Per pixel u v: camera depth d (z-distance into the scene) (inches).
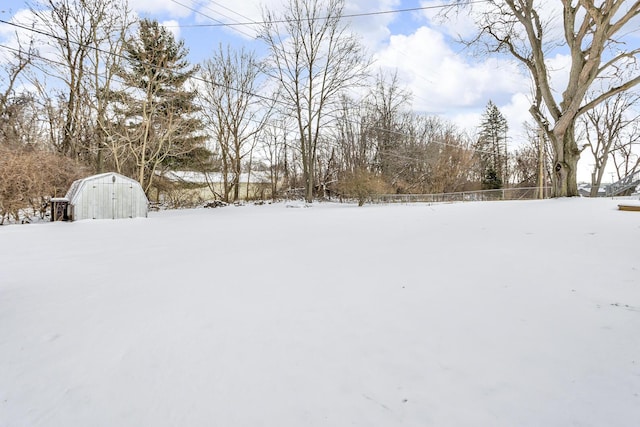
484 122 1908.2
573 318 98.3
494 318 100.3
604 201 358.6
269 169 1207.6
